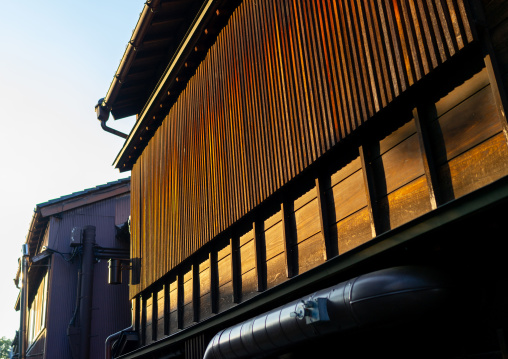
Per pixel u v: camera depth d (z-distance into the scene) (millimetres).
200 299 12461
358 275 7457
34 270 28328
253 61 10406
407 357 7137
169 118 15211
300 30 8914
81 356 22703
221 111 11656
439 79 6297
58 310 24141
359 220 7418
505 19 5566
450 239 6051
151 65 17734
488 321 5906
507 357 5582
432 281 5844
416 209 6445
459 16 5863
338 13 7961
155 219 15398
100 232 26109
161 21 15586
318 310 6863
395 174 6863
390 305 6074
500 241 5805
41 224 26938
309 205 8617
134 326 16766
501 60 5562
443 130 6184
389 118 7051
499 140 5457
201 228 12109
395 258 6691
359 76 7383
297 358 9305
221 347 9578
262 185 9680
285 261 8930
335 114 7820
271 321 8148
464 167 5852
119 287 25375
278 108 9352
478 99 5762
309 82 8516
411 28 6543
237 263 10844
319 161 8234
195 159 12875
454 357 6312
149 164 16609
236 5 11430
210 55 12594
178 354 13719
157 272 14750
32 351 27609
